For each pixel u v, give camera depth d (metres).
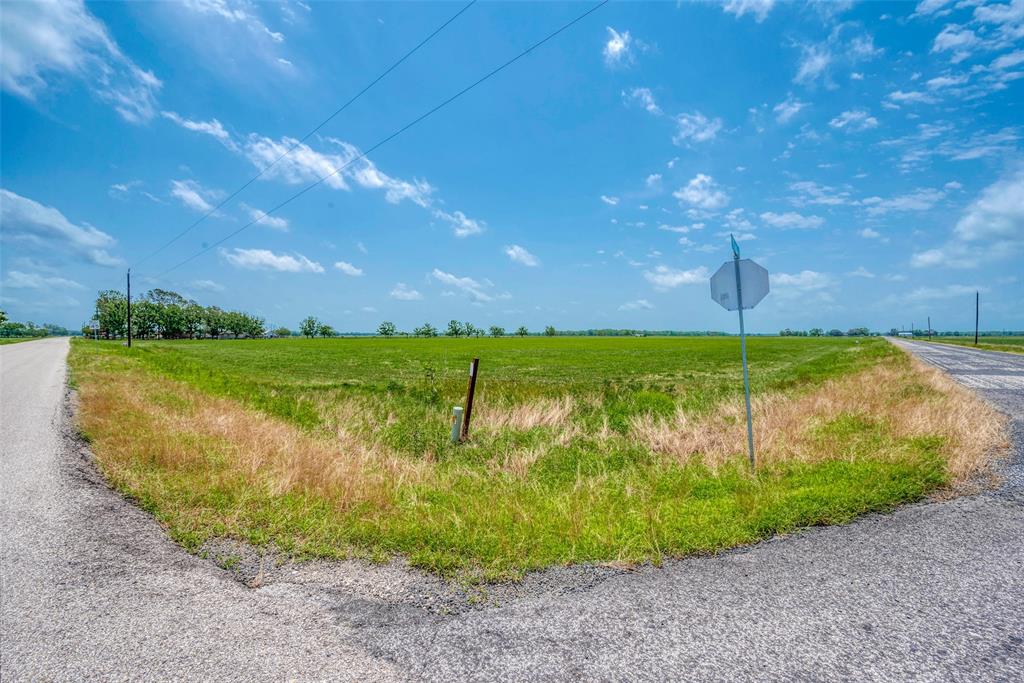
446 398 15.05
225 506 5.57
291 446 7.95
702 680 2.96
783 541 5.00
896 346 52.97
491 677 2.97
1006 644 3.29
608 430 10.96
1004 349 54.06
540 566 4.45
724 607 3.76
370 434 10.48
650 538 5.01
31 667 2.99
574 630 3.46
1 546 4.61
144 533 4.95
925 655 3.19
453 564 4.45
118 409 10.42
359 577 4.22
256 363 35.88
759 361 39.94
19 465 7.09
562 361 40.09
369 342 91.75
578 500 6.34
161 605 3.70
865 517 5.57
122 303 121.38
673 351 57.53
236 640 3.30
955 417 9.63
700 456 8.63
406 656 3.16
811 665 3.09
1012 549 4.73
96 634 3.33
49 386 15.76
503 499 6.32
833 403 12.06
